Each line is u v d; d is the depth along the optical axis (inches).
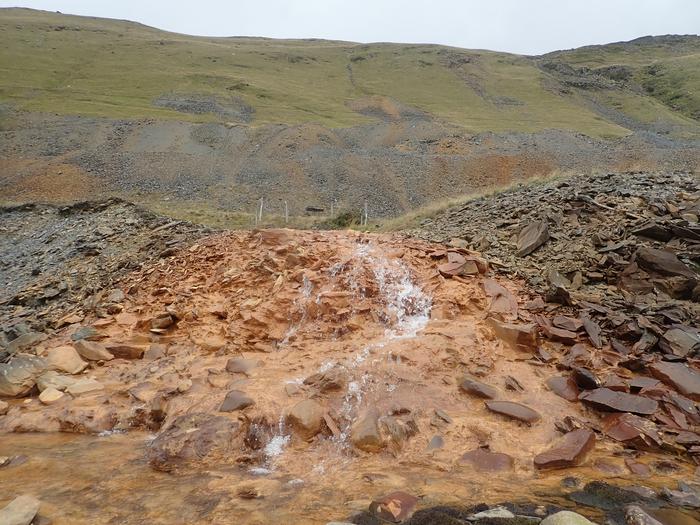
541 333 238.1
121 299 331.3
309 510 128.6
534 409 182.5
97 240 528.7
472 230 395.5
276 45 4207.7
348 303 276.7
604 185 439.2
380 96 2581.2
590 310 247.8
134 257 426.0
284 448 169.6
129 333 285.1
